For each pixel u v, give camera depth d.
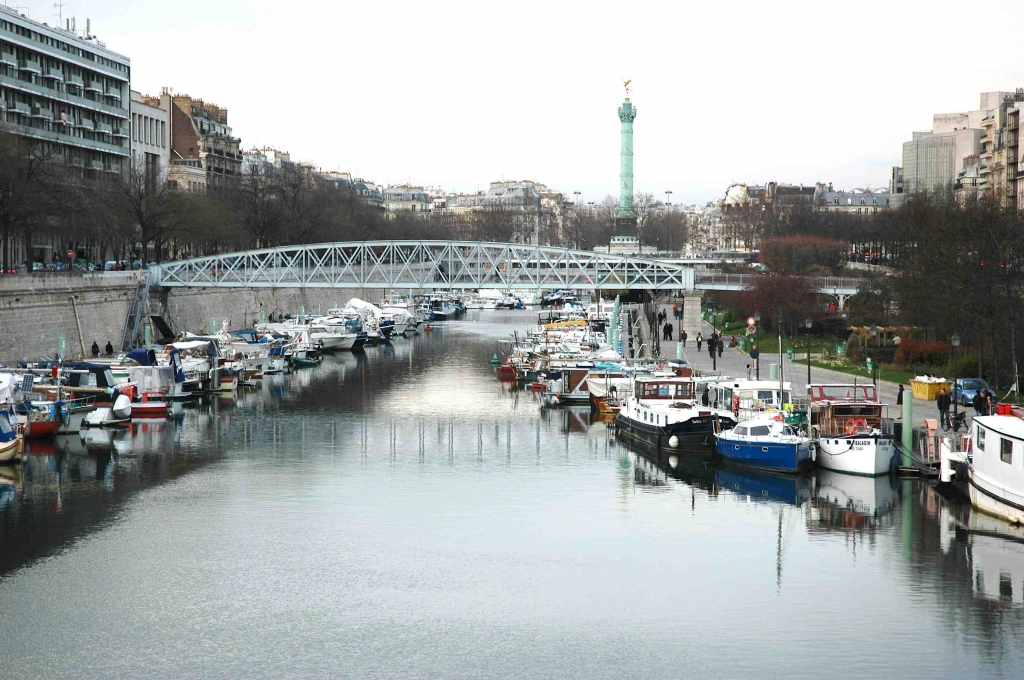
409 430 119.69
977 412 100.00
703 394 118.38
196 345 152.25
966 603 66.88
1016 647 61.25
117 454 105.94
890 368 138.62
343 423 124.19
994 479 80.62
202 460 103.75
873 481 92.06
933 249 144.88
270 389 152.88
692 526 81.88
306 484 94.94
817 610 66.38
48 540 79.19
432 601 68.56
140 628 64.81
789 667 59.44
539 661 60.72
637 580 71.56
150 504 88.25
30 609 67.19
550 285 198.50
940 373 131.00
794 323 188.12
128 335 185.00
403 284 198.62
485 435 116.69
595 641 62.91
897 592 68.75
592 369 138.00
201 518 84.62
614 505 87.75
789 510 85.19
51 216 176.75
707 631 63.91
